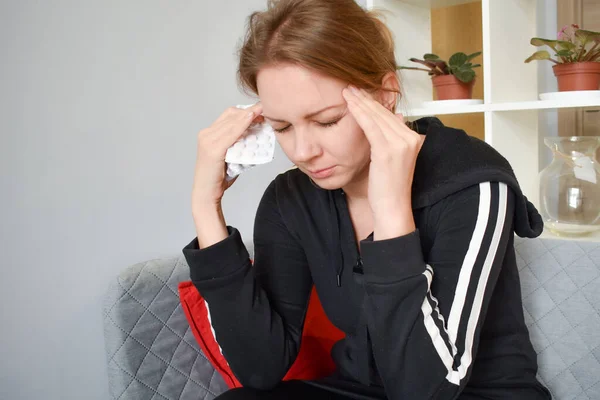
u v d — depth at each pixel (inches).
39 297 54.7
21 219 52.9
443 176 36.3
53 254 55.4
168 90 63.4
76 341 57.9
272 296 44.2
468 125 84.2
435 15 84.4
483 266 34.3
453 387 33.2
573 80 60.8
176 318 53.3
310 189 43.0
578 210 58.1
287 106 32.5
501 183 35.4
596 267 48.6
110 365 49.9
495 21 65.9
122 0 58.8
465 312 34.1
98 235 58.5
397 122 33.8
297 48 31.3
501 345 37.5
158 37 62.1
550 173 59.9
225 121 39.6
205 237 40.8
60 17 54.5
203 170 40.3
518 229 38.1
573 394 49.8
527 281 51.6
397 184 33.8
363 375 40.8
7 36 51.2
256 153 39.6
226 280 40.1
